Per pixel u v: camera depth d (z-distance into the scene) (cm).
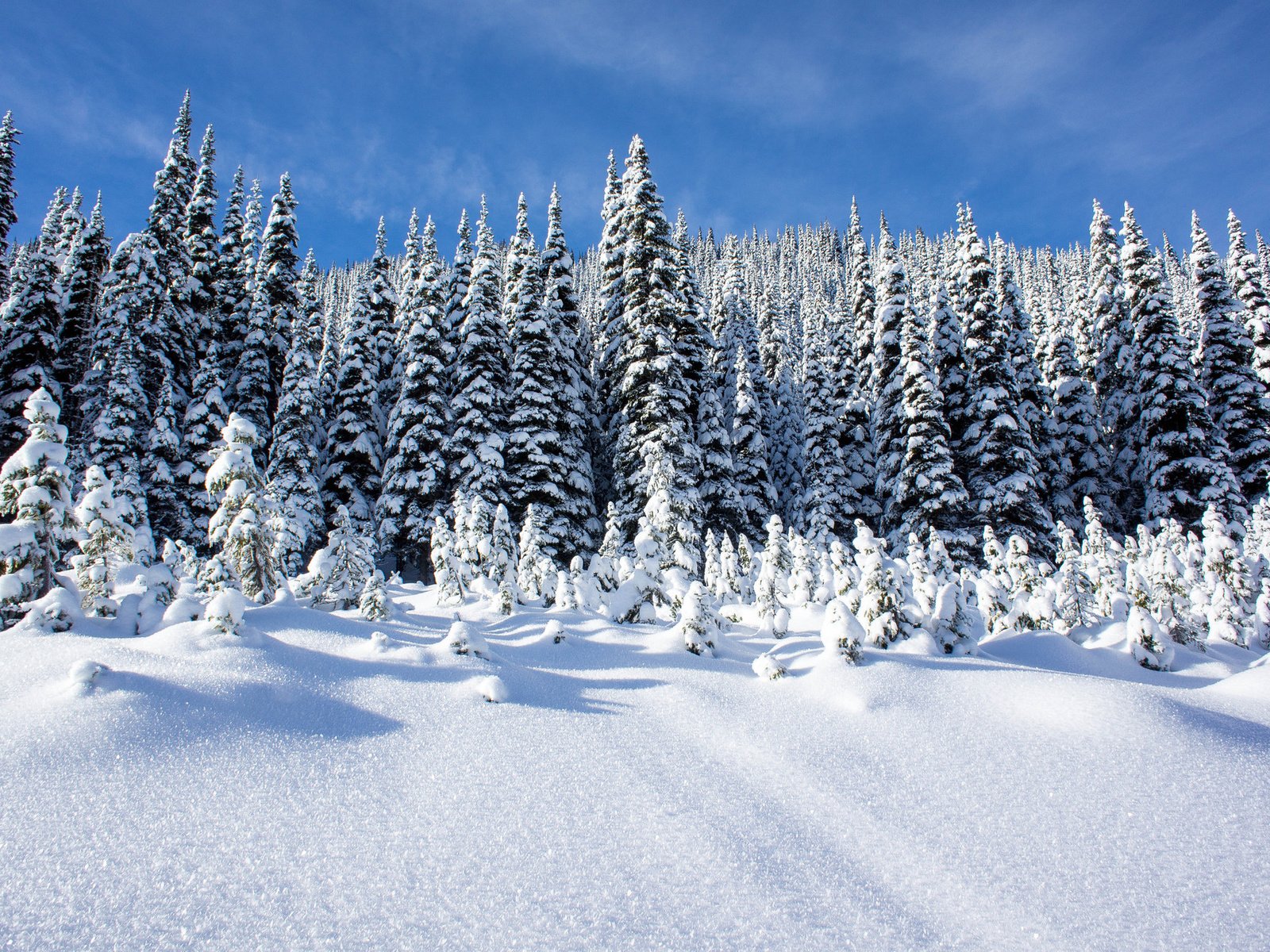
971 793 486
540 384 3145
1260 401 3353
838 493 3409
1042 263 11288
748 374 3512
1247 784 480
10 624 771
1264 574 1554
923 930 342
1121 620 1308
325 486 3228
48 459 849
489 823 430
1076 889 373
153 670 599
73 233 4312
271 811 430
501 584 1405
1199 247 3638
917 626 979
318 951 308
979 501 3061
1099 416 3897
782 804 477
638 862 394
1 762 446
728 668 812
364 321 3406
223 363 3469
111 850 377
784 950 324
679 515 1908
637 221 2920
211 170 3797
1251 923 339
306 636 816
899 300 3488
